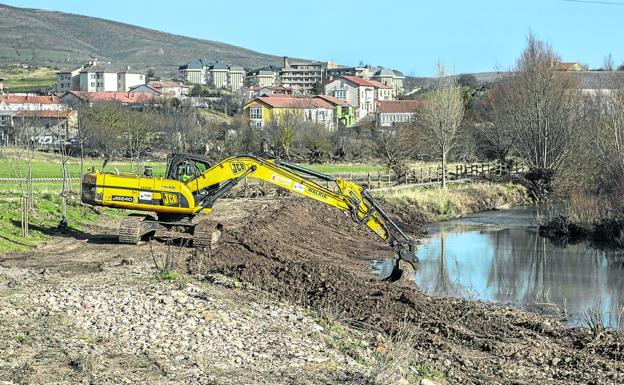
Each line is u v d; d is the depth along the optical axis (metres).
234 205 46.53
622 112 50.56
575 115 65.94
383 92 182.12
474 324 22.27
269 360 15.65
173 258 24.98
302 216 41.81
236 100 167.50
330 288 23.84
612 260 35.88
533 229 45.97
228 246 29.28
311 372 15.09
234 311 19.11
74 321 17.14
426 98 70.06
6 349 14.80
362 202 27.16
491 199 58.09
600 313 24.02
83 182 28.56
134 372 14.12
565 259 36.12
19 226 31.45
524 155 69.06
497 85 92.81
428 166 77.56
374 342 18.73
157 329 16.97
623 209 41.00
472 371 17.83
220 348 16.09
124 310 18.28
